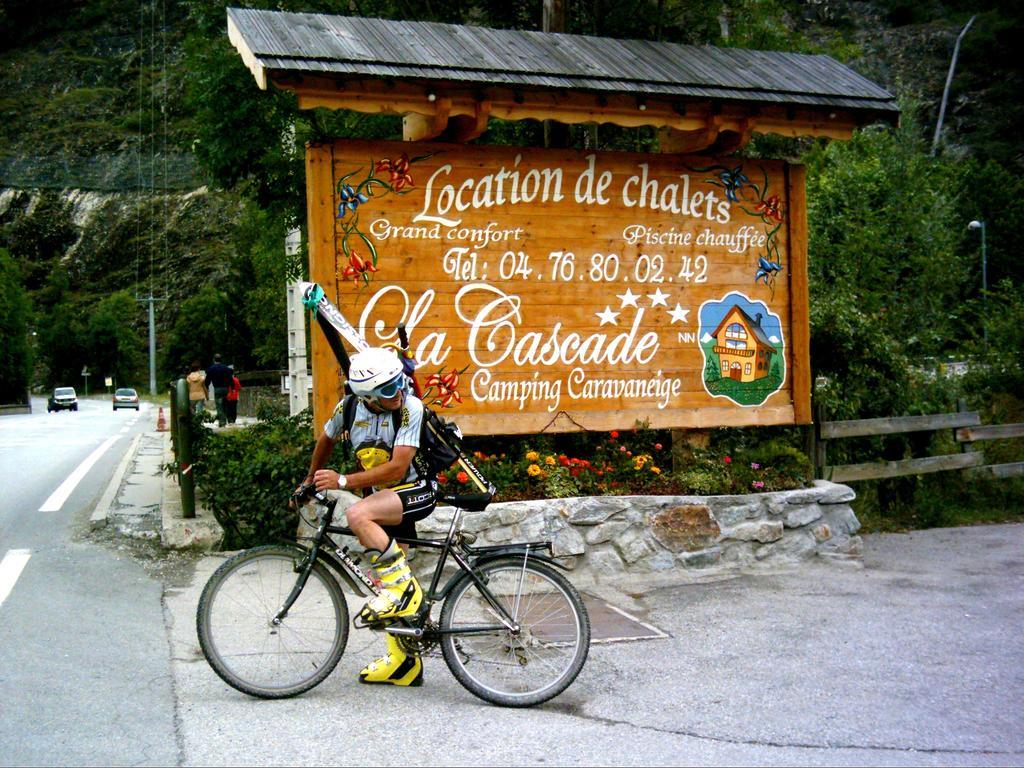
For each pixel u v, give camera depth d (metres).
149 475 11.99
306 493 5.02
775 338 8.62
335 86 6.84
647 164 8.20
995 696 4.95
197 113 10.94
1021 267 54.03
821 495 8.04
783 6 14.52
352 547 7.11
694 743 4.29
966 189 49.84
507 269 7.84
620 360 8.13
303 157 10.74
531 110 7.34
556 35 8.45
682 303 8.33
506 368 7.83
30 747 4.10
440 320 7.67
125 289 126.31
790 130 8.18
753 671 5.33
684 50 8.65
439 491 5.08
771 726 4.50
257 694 4.79
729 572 7.68
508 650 4.84
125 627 5.88
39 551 7.84
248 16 7.44
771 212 8.61
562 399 7.98
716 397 8.41
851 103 8.03
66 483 12.04
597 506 7.38
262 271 24.48
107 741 4.19
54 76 162.00
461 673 4.81
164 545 7.79
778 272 8.65
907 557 8.42
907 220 18.08
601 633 6.06
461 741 4.27
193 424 8.62
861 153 20.23
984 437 10.57
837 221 15.18
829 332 9.98
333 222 7.43
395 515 4.91
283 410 16.47
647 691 5.00
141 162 142.75
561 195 7.97
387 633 4.91
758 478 8.11
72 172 142.25
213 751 4.11
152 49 161.38
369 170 7.50
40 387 111.12
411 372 5.48
